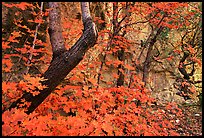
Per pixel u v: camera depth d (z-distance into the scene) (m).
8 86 2.57
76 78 4.24
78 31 4.67
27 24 4.35
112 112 3.95
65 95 4.34
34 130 2.35
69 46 4.56
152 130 4.00
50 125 2.54
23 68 4.12
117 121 3.62
